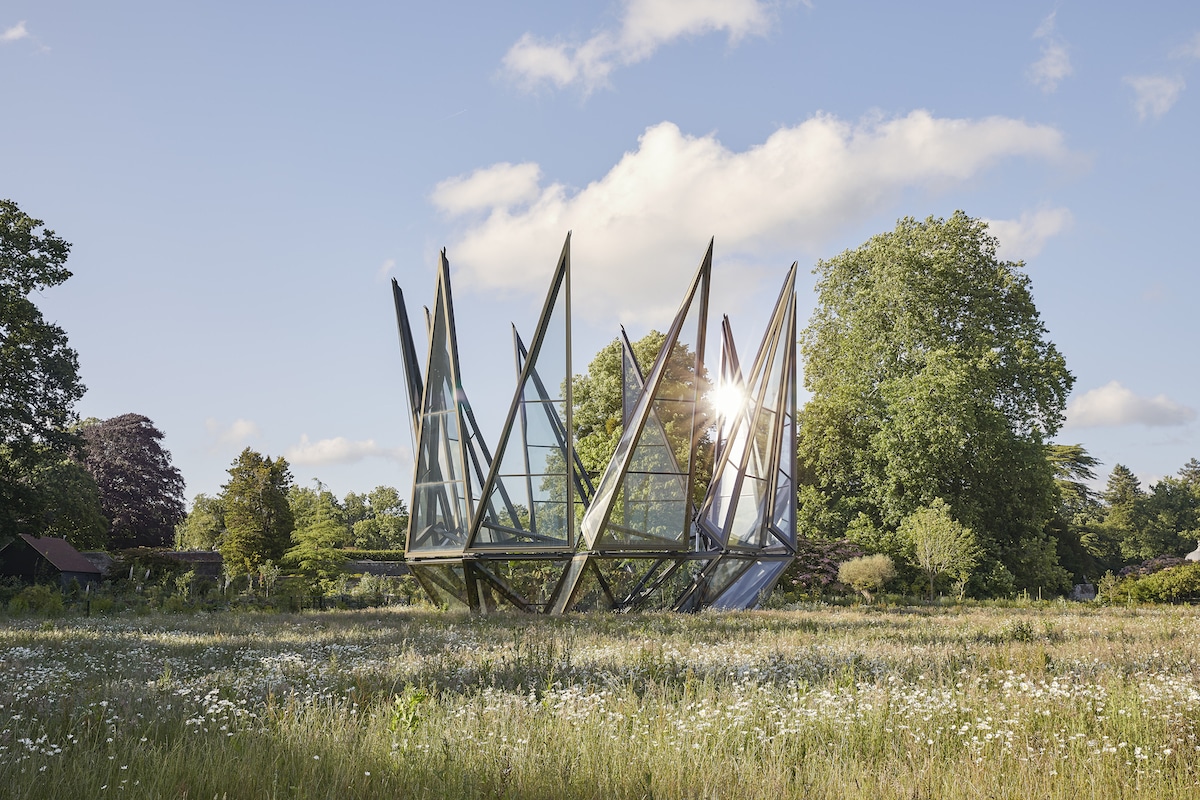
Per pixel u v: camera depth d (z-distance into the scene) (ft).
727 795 17.75
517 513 85.56
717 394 106.93
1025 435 157.28
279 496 210.18
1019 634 52.75
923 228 163.32
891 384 155.12
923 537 125.39
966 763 19.34
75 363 129.39
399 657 40.37
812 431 164.45
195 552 216.33
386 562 201.87
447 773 18.81
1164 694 26.00
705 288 86.74
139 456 254.06
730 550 92.94
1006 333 157.58
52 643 49.29
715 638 51.42
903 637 51.13
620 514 84.53
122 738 22.09
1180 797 17.39
